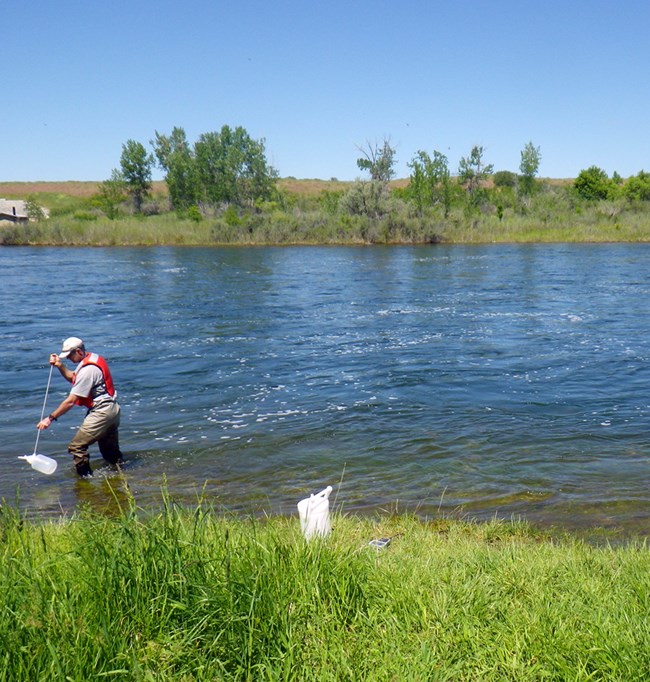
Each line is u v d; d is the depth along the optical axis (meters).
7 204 78.12
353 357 16.17
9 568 3.89
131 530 4.20
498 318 21.64
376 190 63.06
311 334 19.14
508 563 5.00
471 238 60.59
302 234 59.81
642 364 15.21
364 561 4.51
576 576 4.75
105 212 78.19
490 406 12.11
